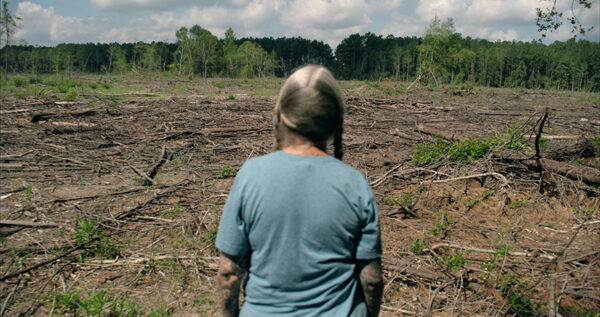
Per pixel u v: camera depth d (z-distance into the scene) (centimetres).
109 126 1075
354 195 119
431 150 710
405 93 2838
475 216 496
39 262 363
